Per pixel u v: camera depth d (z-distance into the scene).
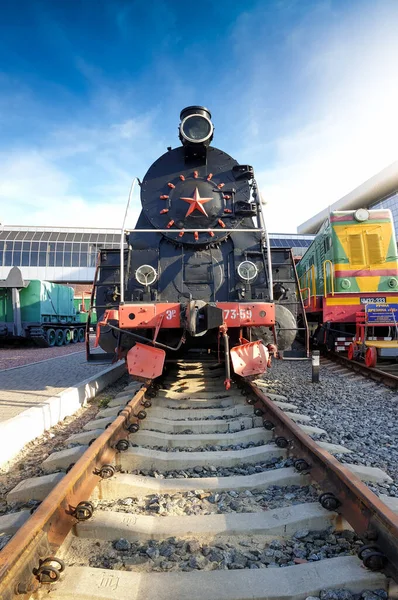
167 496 3.59
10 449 4.91
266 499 3.52
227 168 8.41
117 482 3.67
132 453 4.30
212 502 3.48
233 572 2.49
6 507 3.63
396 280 11.77
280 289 7.56
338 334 12.39
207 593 2.31
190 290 7.69
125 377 10.58
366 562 2.43
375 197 35.84
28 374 10.32
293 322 7.32
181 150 8.49
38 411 5.75
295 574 2.46
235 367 6.33
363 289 11.83
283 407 6.40
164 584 2.38
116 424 4.63
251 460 4.37
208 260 7.84
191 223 7.87
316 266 14.59
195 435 5.03
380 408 6.62
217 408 6.37
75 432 5.80
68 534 2.85
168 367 9.66
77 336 29.83
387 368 10.19
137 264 7.79
